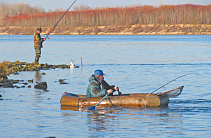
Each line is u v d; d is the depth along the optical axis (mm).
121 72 66188
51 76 62031
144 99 35406
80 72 67750
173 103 37062
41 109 34875
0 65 68188
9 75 63688
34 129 27562
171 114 32125
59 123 29344
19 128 27797
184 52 124688
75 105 36250
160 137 25266
